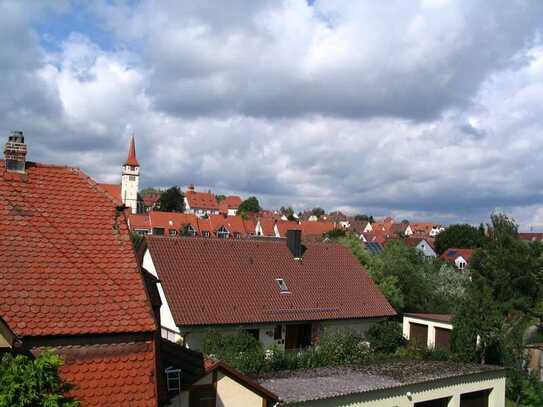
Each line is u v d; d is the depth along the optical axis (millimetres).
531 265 43062
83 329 10320
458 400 23766
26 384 8617
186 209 176625
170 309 27016
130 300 11258
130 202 157750
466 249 95812
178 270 29703
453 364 26672
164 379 13430
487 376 25219
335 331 30938
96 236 12156
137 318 10992
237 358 23438
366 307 33406
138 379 10680
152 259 29828
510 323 38875
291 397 17938
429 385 22406
